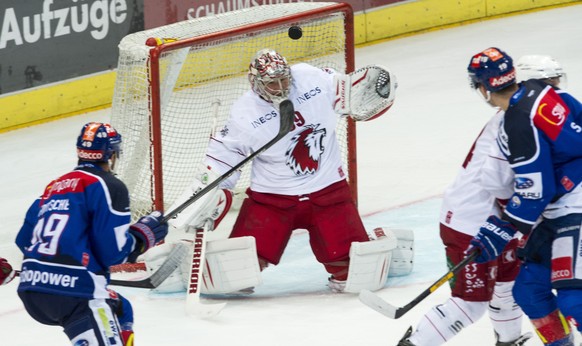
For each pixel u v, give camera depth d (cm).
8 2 2953
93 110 3180
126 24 3206
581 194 1231
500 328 1412
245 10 2202
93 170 1230
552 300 1299
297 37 1878
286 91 1669
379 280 1702
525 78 1279
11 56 2988
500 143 1269
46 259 1203
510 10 4047
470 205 1369
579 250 1218
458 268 1295
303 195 1717
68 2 3073
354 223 1730
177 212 1530
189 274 1669
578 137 1214
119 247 1220
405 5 3838
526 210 1234
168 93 2053
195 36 2038
